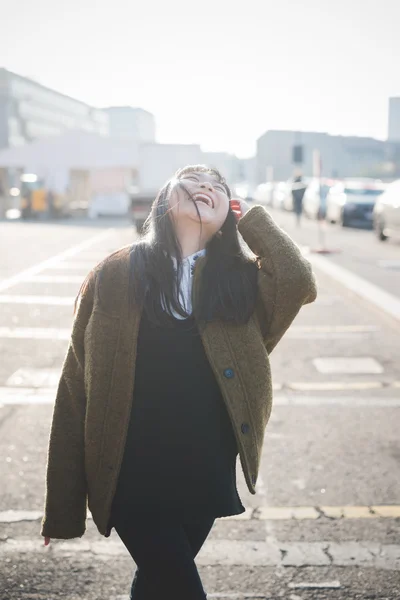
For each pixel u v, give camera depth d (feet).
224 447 7.45
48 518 7.68
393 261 56.59
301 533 12.68
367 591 10.78
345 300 39.37
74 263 54.19
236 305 7.41
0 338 28.86
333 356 26.50
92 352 7.32
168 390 7.29
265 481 15.01
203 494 7.23
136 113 425.69
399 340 29.43
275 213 144.46
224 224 7.86
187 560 7.14
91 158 133.08
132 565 11.53
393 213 71.00
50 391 21.54
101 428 7.32
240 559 11.74
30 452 16.48
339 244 71.67
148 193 84.02
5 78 296.30
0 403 20.27
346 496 14.28
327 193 111.14
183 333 7.36
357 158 387.55
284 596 10.64
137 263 7.35
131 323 7.30
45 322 32.09
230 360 7.36
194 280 7.44
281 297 7.63
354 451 16.78
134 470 7.25
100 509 7.40
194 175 7.93
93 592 10.72
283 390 21.99
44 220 118.01
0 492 14.24
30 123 323.57
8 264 53.26
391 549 12.09
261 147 361.51
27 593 10.64
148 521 7.25
